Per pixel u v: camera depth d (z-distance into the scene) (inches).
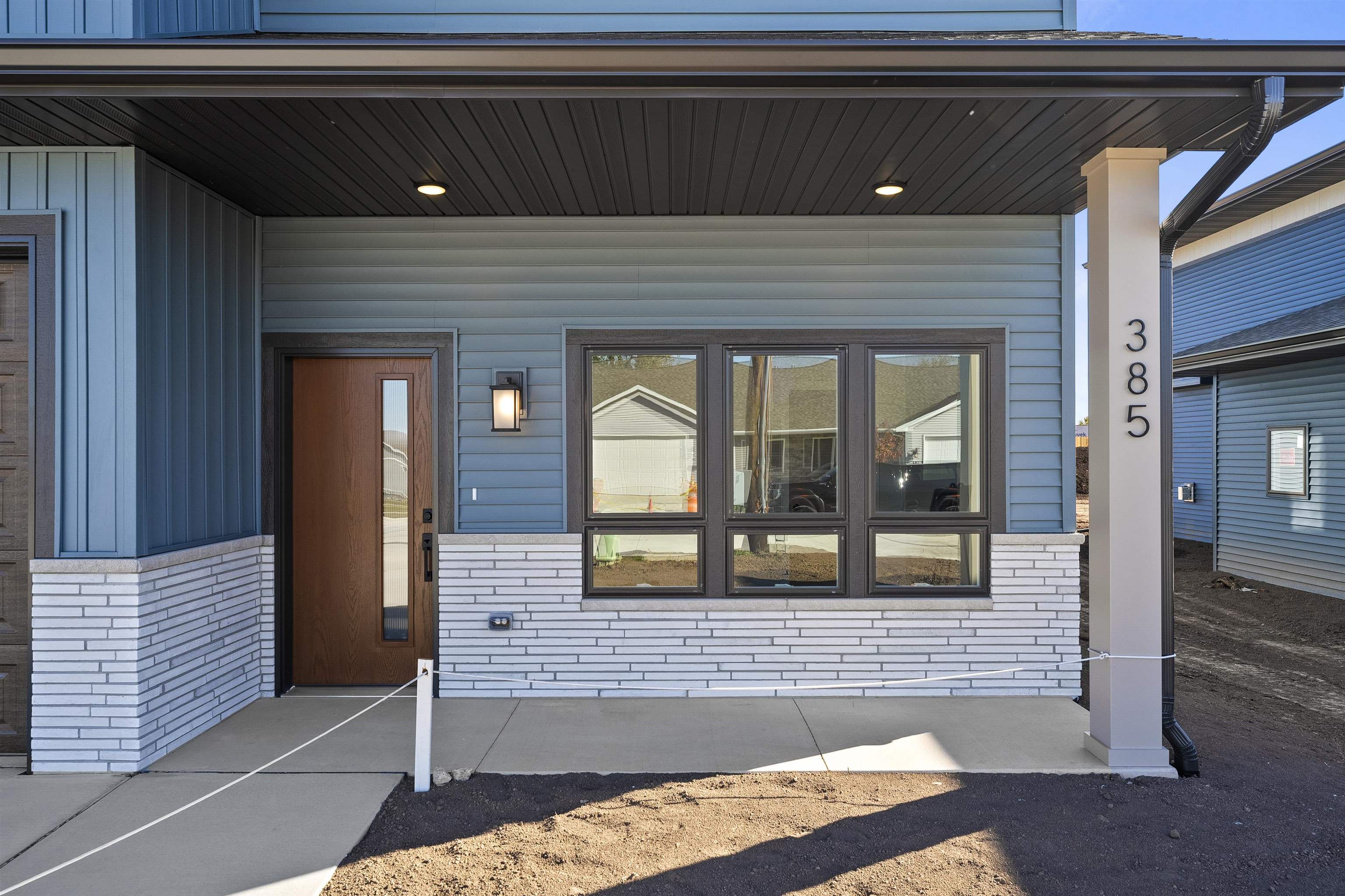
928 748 176.4
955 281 216.7
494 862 129.7
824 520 215.0
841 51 135.0
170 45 132.4
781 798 152.9
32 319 165.8
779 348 216.5
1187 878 125.8
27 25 148.9
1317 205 447.8
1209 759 173.5
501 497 216.8
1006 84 141.2
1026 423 216.4
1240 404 464.8
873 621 213.5
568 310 216.8
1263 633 316.5
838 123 155.4
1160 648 164.1
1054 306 216.7
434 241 216.7
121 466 164.7
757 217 216.7
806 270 216.5
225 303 199.8
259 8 197.9
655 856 131.5
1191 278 574.6
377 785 158.9
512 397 212.4
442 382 216.7
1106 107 146.6
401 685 222.5
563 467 216.1
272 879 124.6
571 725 191.6
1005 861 130.1
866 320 216.2
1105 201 166.9
